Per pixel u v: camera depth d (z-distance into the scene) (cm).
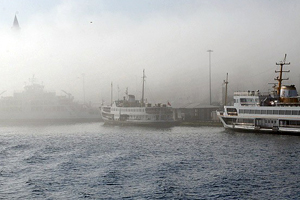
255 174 7375
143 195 6153
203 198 5975
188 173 7575
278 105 13188
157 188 6525
